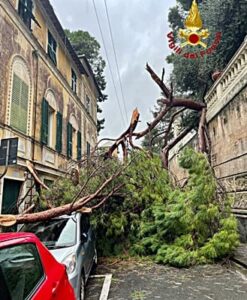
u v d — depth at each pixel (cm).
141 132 1087
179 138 1445
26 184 998
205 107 1209
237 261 745
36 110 1120
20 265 238
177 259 729
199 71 1483
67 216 635
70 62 1669
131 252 837
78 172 880
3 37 871
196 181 804
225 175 1191
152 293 538
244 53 971
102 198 815
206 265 739
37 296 231
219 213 801
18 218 601
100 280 629
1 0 860
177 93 1683
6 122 873
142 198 866
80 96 1903
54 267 302
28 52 1058
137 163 901
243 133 1000
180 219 771
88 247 612
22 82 998
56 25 1355
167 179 938
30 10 1084
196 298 506
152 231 850
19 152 959
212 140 1374
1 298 191
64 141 1488
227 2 1260
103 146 996
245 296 512
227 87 1151
